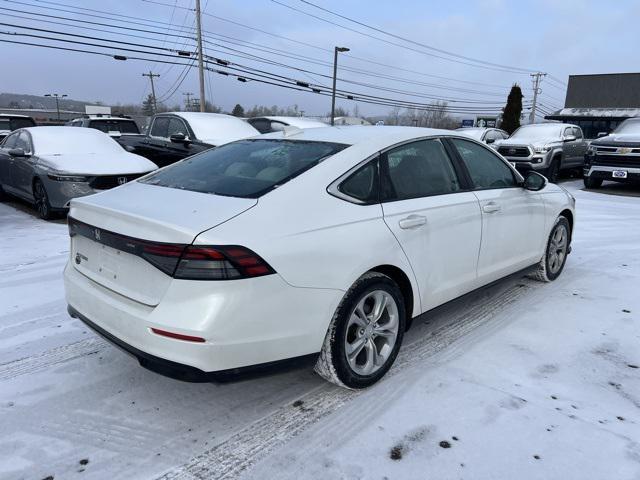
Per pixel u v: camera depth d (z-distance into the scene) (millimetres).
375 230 2906
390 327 3105
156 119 10336
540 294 4676
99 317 2719
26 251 5980
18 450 2482
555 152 13633
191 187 2961
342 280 2715
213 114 10234
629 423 2705
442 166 3598
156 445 2535
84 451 2484
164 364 2371
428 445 2523
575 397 2949
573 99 36719
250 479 2301
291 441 2562
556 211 4777
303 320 2584
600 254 6188
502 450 2484
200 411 2822
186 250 2311
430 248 3277
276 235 2490
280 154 3182
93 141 8711
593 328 3900
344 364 2844
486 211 3758
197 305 2307
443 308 3566
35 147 8227
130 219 2541
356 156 3037
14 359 3373
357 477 2307
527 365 3320
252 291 2369
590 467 2371
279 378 3184
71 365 3305
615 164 12617
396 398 2934
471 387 3047
